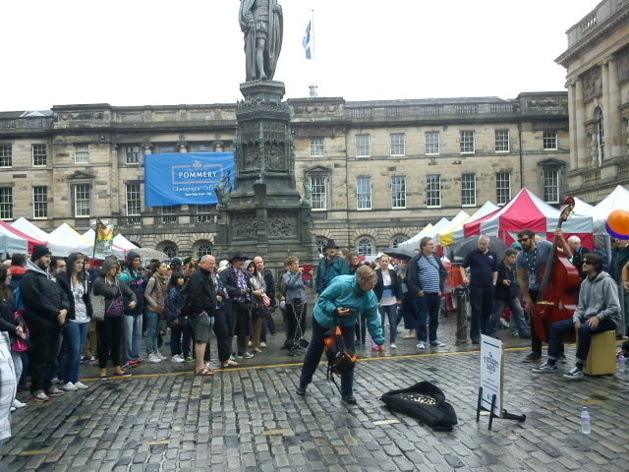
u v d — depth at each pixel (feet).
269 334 55.26
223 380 33.76
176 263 44.60
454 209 173.37
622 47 124.26
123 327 38.17
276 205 58.54
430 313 45.11
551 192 173.68
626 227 42.91
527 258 36.86
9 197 176.86
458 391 29.07
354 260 46.19
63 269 38.45
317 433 22.72
